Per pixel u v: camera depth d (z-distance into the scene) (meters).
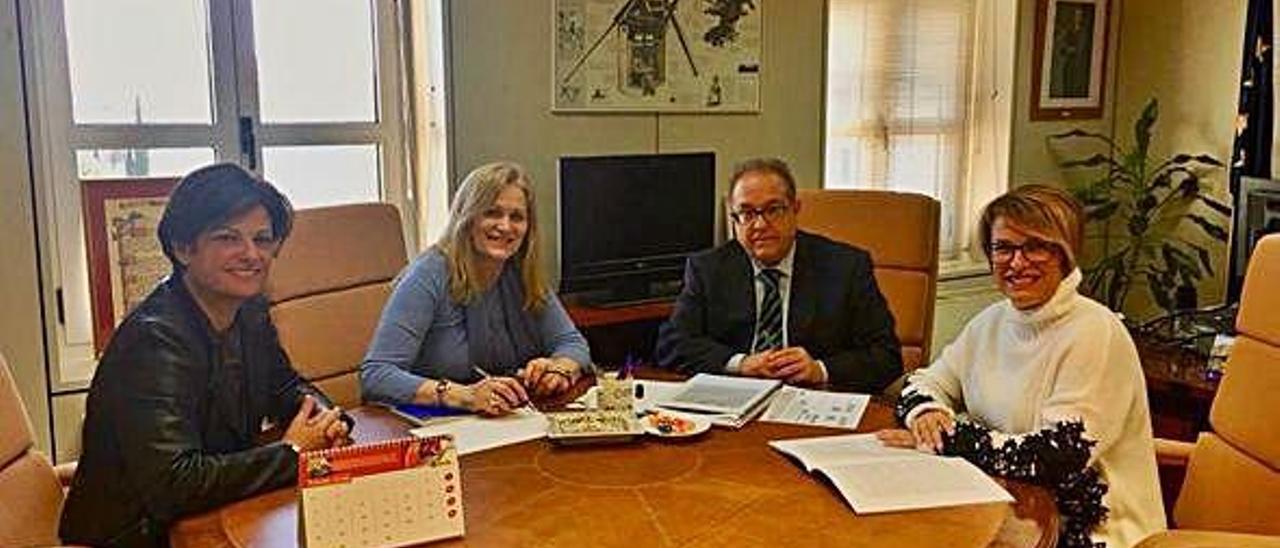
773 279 2.64
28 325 2.91
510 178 2.41
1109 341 1.85
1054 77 5.09
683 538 1.47
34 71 2.87
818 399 2.22
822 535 1.48
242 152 3.33
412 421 2.06
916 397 2.04
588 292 3.73
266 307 1.95
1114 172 5.24
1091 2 5.14
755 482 1.70
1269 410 1.83
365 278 2.82
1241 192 4.30
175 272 1.75
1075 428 1.73
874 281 2.66
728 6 4.09
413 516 1.47
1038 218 1.88
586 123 3.83
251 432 1.89
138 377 1.64
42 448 2.97
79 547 1.63
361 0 3.54
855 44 4.56
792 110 4.35
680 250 3.93
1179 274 4.96
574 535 1.48
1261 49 4.50
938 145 4.92
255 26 3.33
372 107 3.60
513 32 3.62
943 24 4.82
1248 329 1.93
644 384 2.36
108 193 3.06
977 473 1.71
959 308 4.98
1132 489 1.86
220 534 1.52
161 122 3.19
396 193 3.67
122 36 3.10
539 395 2.27
